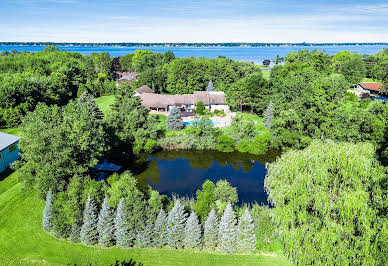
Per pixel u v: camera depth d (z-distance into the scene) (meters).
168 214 28.52
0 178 41.22
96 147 36.88
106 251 27.19
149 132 56.97
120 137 52.16
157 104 80.25
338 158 28.11
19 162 35.81
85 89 97.25
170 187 43.53
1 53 187.38
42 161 31.92
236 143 58.75
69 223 28.11
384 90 86.50
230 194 33.41
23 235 29.39
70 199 28.69
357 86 102.62
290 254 25.58
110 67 139.00
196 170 50.00
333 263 22.67
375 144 39.97
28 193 37.53
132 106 59.44
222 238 27.19
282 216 26.81
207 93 84.69
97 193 29.81
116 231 27.78
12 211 33.56
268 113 66.50
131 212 27.80
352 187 26.47
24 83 71.88
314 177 27.05
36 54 144.00
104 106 86.69
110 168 48.56
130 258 26.36
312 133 53.16
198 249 27.67
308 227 24.77
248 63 129.50
